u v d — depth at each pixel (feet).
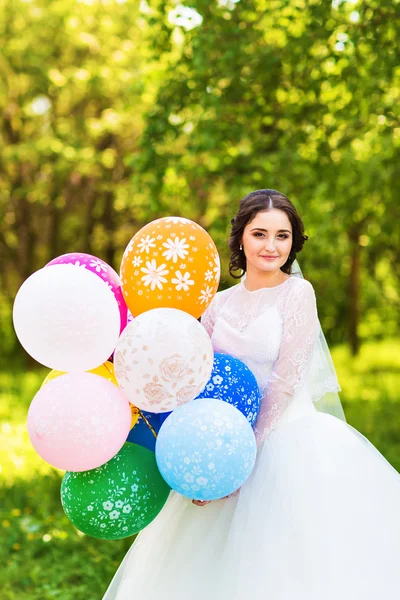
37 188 45.01
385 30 21.83
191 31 23.16
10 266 50.85
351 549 8.82
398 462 21.90
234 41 22.66
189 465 8.13
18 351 50.93
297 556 8.84
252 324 9.84
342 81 22.99
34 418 8.31
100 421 8.17
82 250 50.83
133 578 9.84
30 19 42.70
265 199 9.74
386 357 54.29
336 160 25.68
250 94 23.45
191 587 9.31
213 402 8.45
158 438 8.49
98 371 9.00
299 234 10.00
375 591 8.64
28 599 13.79
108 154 42.42
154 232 8.96
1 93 43.98
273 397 9.41
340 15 22.52
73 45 43.88
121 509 8.58
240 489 9.46
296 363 9.45
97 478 8.61
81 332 8.19
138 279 8.87
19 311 8.41
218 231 24.09
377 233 39.11
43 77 43.39
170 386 8.23
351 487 9.23
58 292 8.22
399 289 55.83
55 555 15.84
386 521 9.13
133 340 8.27
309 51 22.41
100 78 41.32
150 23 23.36
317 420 9.82
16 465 21.66
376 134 25.61
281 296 9.85
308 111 23.58
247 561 8.96
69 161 42.39
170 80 23.90
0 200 46.80
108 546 15.96
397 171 26.81
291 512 9.07
